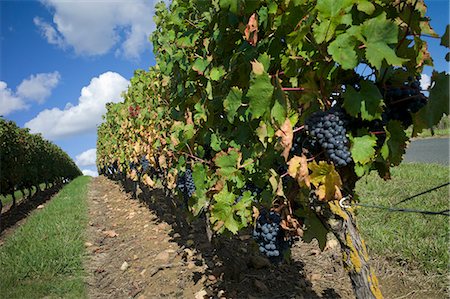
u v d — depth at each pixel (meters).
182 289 4.67
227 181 3.06
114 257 6.40
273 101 2.11
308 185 2.08
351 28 1.86
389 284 3.99
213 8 3.20
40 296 4.86
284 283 4.39
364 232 5.17
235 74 3.04
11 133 13.51
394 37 1.77
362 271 2.17
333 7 1.86
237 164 3.00
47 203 14.51
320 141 2.02
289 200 2.48
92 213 10.86
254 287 4.31
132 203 11.66
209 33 3.48
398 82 2.07
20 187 16.64
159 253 5.94
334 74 2.03
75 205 11.74
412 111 2.07
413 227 5.05
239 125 3.00
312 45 2.05
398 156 2.09
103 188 19.09
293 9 2.12
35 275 5.57
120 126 12.77
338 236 2.22
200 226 6.96
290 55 2.19
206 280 4.74
